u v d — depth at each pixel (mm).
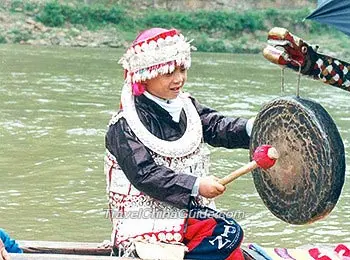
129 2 37469
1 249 3994
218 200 8078
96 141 11148
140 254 3963
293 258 4512
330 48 36562
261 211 7742
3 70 21094
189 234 4082
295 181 4012
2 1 34344
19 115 13227
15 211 7539
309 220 3977
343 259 4547
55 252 4441
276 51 4145
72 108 14359
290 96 4062
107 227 7137
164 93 4078
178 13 38094
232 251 4059
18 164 9477
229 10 39125
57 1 35250
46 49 30719
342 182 3855
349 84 4352
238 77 22297
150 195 4004
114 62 25656
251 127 4301
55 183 8625
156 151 4027
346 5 4992
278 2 40000
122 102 4117
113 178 4133
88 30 35062
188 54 4066
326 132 3840
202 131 4336
